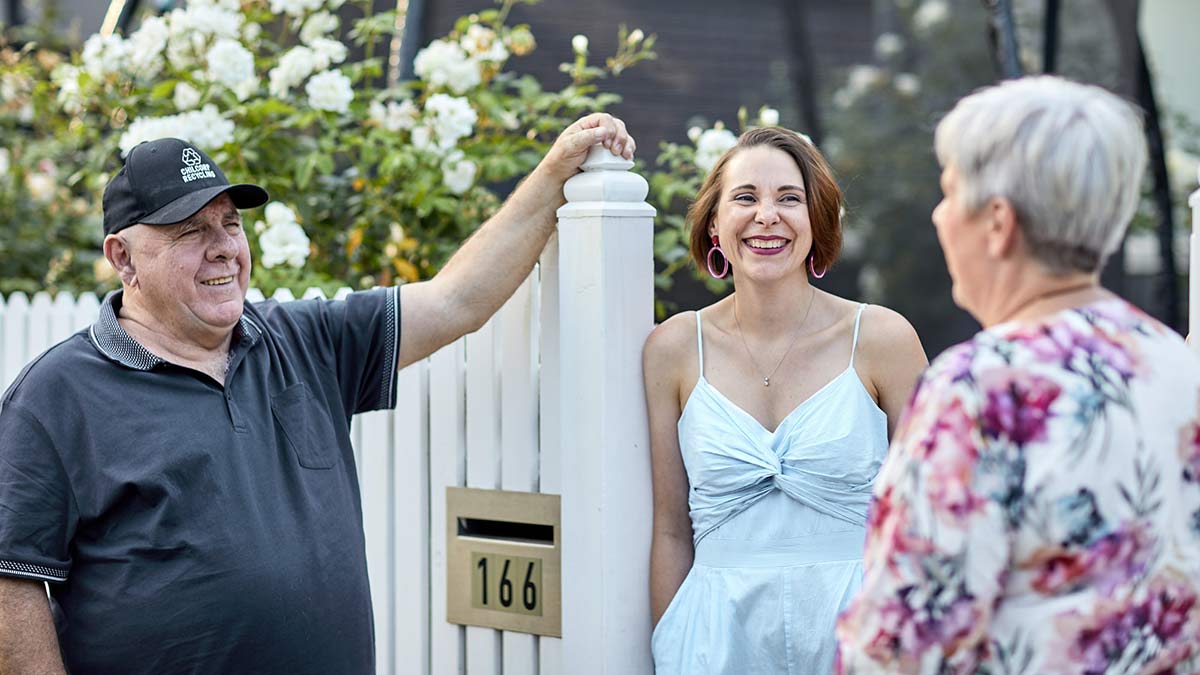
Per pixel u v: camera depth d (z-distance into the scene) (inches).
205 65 172.2
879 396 109.8
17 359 164.2
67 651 105.8
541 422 123.2
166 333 110.0
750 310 111.1
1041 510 68.1
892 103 238.7
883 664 70.3
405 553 134.7
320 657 108.0
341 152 176.7
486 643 128.5
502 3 211.8
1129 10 213.5
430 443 132.2
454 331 119.9
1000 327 72.0
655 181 168.6
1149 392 70.2
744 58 227.0
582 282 113.5
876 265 245.4
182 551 103.7
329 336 118.1
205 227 109.4
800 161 110.7
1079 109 70.3
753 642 107.0
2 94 225.8
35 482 103.1
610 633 114.1
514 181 198.4
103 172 184.5
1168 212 220.1
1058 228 70.4
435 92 170.4
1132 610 68.9
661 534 116.1
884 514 71.7
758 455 107.4
